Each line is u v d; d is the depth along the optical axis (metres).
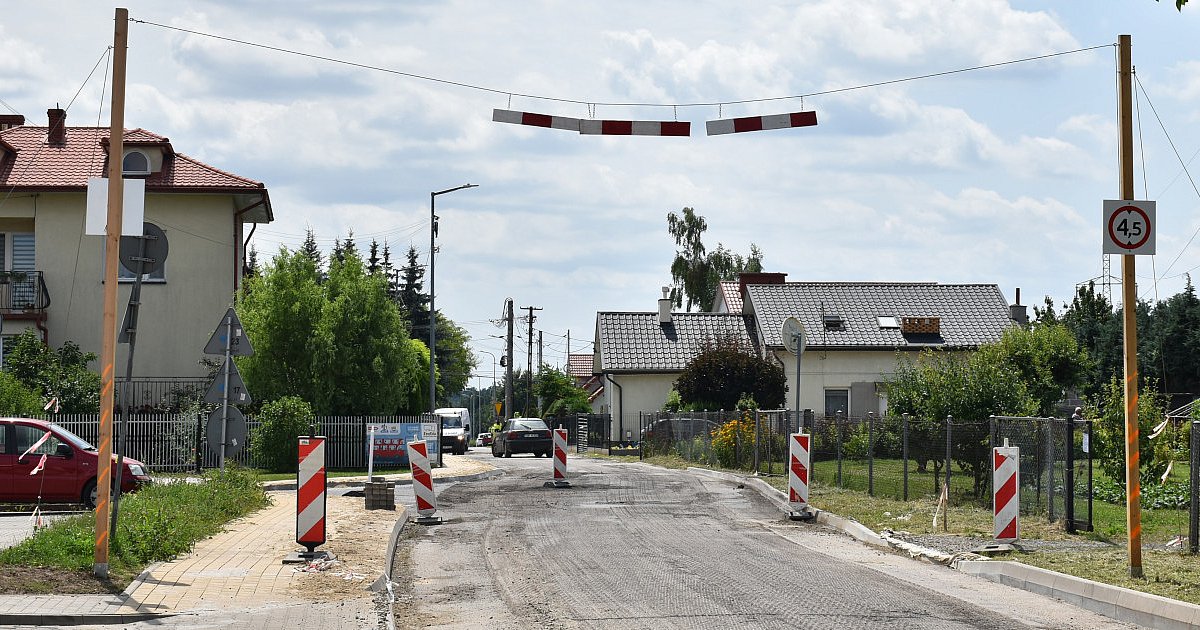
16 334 39.56
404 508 23.45
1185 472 29.66
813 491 27.59
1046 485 21.19
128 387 14.44
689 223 88.56
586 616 11.85
